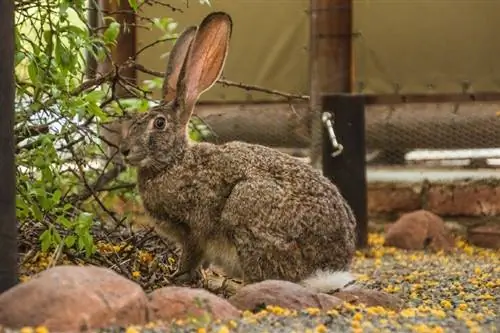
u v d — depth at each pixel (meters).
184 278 8.80
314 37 12.72
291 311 6.89
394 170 14.04
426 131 13.35
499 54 12.62
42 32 8.83
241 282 9.13
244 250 8.25
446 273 10.67
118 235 9.91
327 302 7.13
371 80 12.80
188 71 8.80
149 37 12.34
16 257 6.71
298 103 12.90
